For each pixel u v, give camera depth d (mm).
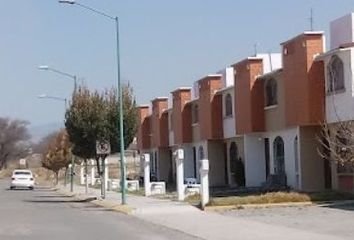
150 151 71875
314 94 34250
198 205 32219
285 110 37250
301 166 36000
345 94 31875
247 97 42406
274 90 40750
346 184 33781
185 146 58594
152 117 69625
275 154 41344
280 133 40188
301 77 35000
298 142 36281
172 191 48312
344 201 30625
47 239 20281
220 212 28594
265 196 30812
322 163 35969
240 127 43656
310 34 34438
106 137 42062
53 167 79875
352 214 25266
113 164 102812
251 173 44219
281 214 26453
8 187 75812
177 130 59219
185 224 24297
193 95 57562
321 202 30578
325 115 30828
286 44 36844
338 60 32594
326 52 33344
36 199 46156
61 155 75438
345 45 32062
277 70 39281
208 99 50656
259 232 20672
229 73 49094
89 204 39406
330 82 33219
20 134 157625
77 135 42750
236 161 47625
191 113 57781
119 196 44781
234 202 30250
